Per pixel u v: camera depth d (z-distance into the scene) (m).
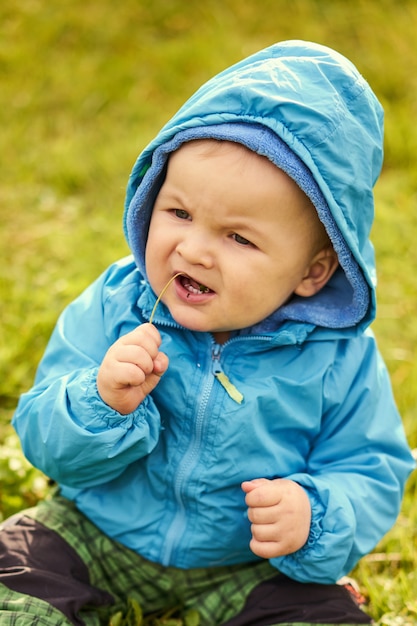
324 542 1.90
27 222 3.63
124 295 2.02
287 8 5.20
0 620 1.84
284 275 1.83
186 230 1.81
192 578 2.08
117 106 4.49
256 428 1.94
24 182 3.88
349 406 2.04
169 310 1.92
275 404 1.94
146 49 4.87
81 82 4.57
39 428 1.89
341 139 1.76
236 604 2.04
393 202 3.77
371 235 3.54
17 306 3.05
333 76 1.80
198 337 1.98
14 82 4.54
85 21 5.00
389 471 2.04
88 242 3.50
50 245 3.46
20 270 3.29
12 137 4.12
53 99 4.46
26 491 2.40
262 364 1.97
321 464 2.05
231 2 5.24
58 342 2.04
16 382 2.76
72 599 1.92
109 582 2.11
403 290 3.28
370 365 2.08
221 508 1.99
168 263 1.84
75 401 1.83
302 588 2.02
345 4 5.19
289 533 1.87
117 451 1.85
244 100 1.74
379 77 4.57
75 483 1.98
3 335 2.92
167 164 1.87
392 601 2.18
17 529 2.05
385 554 2.32
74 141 4.17
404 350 3.01
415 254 3.46
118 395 1.79
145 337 1.81
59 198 3.83
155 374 1.83
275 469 1.99
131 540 2.05
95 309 2.05
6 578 1.92
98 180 3.94
